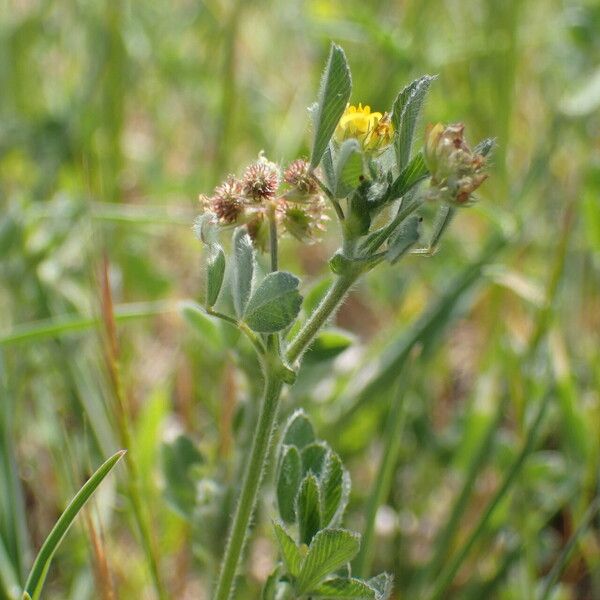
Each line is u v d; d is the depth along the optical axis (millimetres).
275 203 204
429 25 453
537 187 405
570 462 304
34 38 466
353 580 200
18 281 327
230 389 278
